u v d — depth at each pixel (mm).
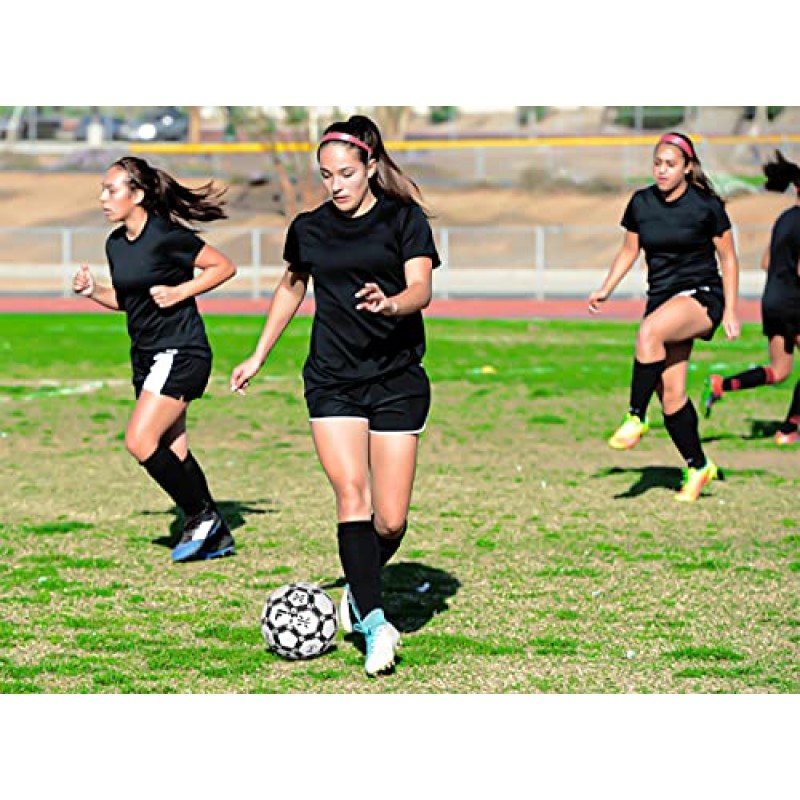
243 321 56000
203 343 17359
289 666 13523
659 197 20516
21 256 81062
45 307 63750
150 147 92125
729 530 19406
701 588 16234
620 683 13070
